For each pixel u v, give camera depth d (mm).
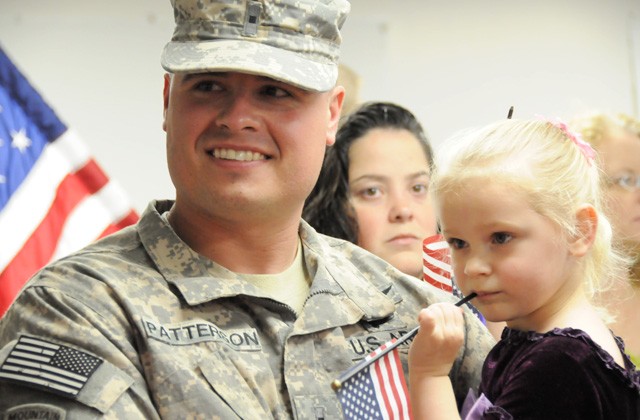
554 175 2334
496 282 2311
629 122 3896
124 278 2363
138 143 4957
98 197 3562
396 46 5113
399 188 3400
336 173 3424
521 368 2230
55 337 2221
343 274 2637
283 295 2557
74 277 2328
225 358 2297
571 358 2189
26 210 3451
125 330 2273
